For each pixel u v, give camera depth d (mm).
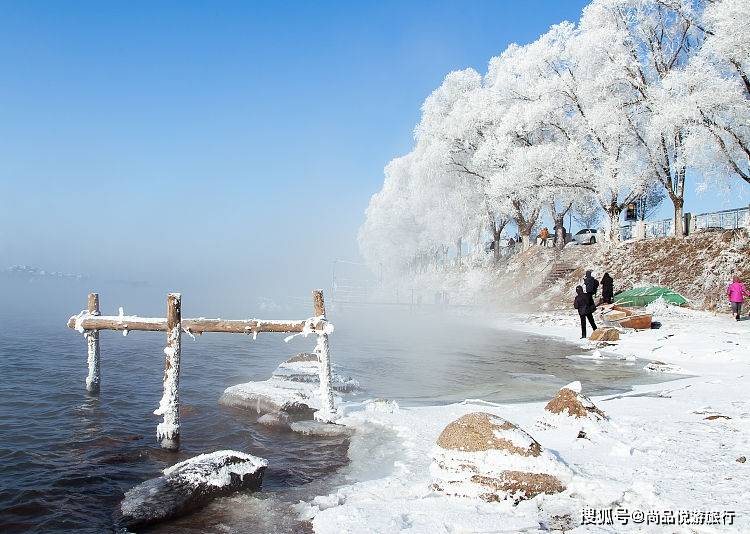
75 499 5758
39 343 19688
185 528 4875
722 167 28531
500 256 50500
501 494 4656
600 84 33844
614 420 6988
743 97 26750
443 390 11250
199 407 9766
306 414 8984
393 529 4203
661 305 26078
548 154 36875
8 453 7184
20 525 5133
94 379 11180
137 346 19812
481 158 41438
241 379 13102
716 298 26891
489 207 46344
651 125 30797
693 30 32125
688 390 9953
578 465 5320
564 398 7008
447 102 50812
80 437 7984
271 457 6918
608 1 33750
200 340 22750
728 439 6242
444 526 4207
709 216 33875
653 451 5758
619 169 33656
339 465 6535
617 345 18453
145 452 7352
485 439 4910
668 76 28938
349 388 11039
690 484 4738
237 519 5004
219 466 5688
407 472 5789
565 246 44719
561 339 21812
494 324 29734
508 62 43438
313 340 23625
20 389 11359
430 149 46938
